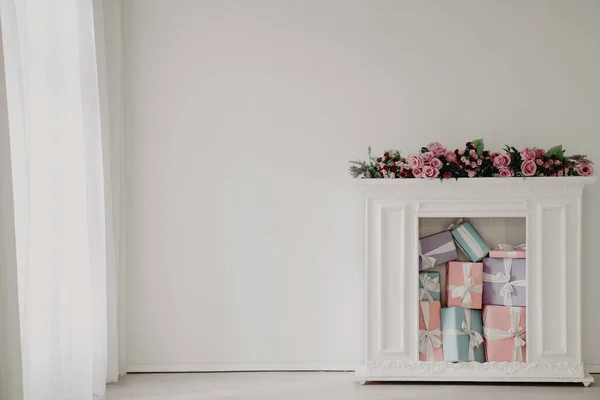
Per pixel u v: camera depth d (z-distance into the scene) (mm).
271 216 4172
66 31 3320
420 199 3812
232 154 4172
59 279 3096
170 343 4180
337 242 4160
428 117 4141
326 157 4164
